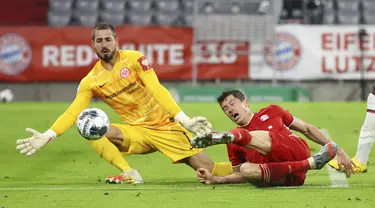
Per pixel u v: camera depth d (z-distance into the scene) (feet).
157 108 83.66
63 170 95.20
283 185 75.31
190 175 89.15
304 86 228.63
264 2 251.60
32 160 104.42
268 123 75.00
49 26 233.14
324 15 253.24
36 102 223.30
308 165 72.64
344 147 115.96
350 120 157.99
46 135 78.54
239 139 70.38
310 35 226.17
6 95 226.17
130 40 223.51
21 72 223.71
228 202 67.10
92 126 75.05
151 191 74.59
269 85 230.07
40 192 75.05
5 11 265.75
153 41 223.92
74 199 70.13
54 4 261.03
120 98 83.15
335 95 228.43
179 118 76.23
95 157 107.24
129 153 84.53
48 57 223.92
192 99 222.48
